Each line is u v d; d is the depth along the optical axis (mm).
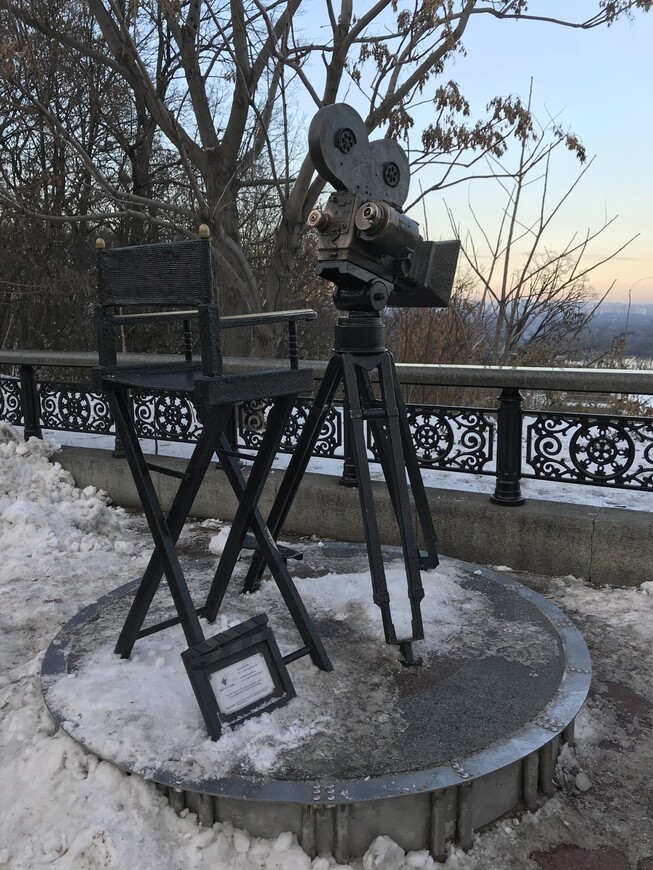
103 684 2449
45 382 5723
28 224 12773
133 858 1870
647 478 3691
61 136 7227
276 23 7016
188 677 2344
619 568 3682
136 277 2305
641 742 2471
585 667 2570
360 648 2705
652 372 3609
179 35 6965
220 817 1993
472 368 3941
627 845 2037
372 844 1932
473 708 2312
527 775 2145
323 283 12680
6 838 1977
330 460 5414
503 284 8547
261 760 2051
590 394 7480
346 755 2078
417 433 4305
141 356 5203
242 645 2262
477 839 2057
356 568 3467
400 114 6539
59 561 4168
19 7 6906
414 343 8039
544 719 2256
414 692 2410
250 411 4848
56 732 2346
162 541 2381
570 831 2090
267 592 3199
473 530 4008
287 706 2309
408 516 2641
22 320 14328
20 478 5250
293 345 2498
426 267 2773
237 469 2752
